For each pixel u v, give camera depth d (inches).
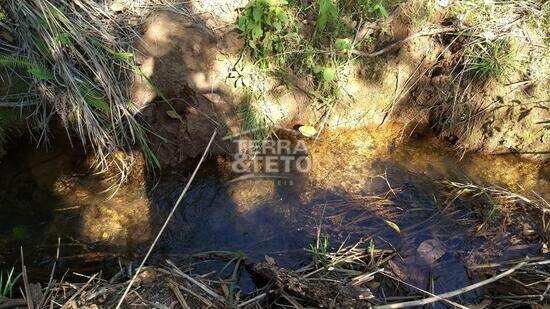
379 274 105.7
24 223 117.3
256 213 121.6
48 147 134.3
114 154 131.9
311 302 96.7
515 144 139.1
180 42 124.8
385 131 146.7
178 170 131.9
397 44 138.7
